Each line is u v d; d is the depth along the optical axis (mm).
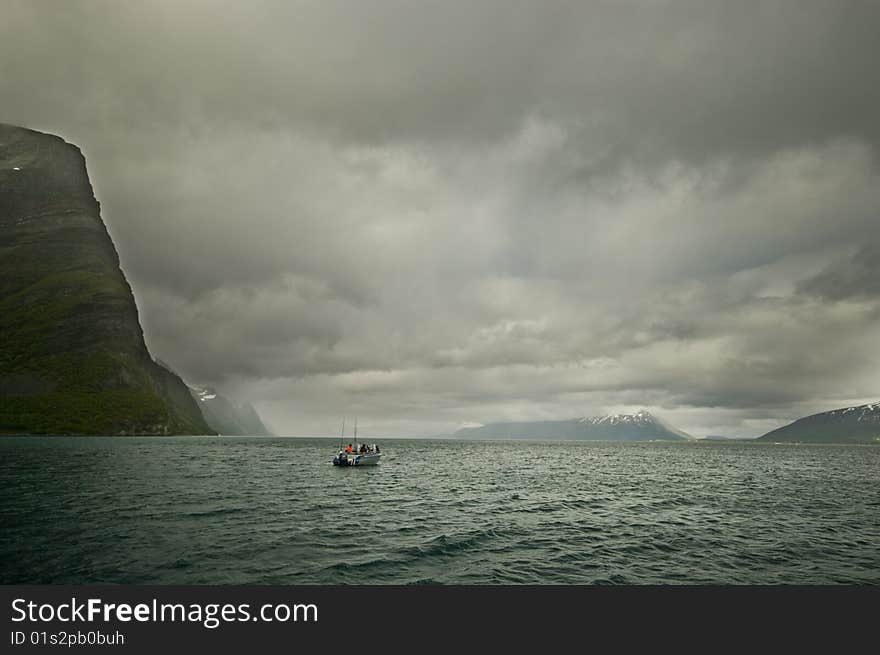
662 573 24828
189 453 122562
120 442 175500
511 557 27359
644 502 49219
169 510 39406
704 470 98250
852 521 39188
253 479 66312
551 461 126875
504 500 50094
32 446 135750
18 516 35594
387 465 100938
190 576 23172
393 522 36812
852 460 150250
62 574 23094
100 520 34656
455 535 32469
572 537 32281
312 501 46938
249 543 29156
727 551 29000
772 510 44500
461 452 178750
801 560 27375
